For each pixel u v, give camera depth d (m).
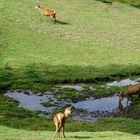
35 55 195.62
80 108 144.12
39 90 160.88
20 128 118.81
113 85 172.00
